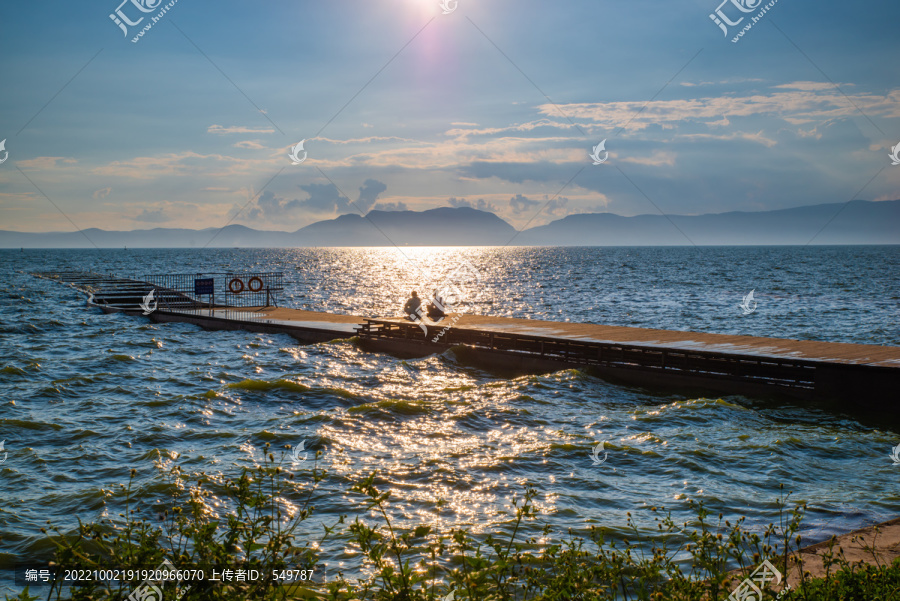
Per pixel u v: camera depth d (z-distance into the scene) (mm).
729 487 13375
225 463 14805
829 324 45688
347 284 89000
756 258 187125
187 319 39062
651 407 20562
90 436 16953
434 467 14602
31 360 27734
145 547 5344
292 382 22719
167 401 20609
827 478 14062
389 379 24484
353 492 13047
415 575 5707
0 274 103438
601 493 13086
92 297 53312
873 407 19344
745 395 21266
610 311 55188
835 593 6277
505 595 5844
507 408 20031
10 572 9688
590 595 6027
